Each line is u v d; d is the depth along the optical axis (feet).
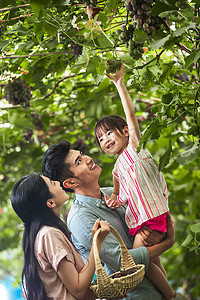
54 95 17.48
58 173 9.78
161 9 7.52
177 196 19.16
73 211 9.54
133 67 9.84
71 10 9.62
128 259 8.59
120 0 8.70
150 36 7.79
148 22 7.59
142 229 9.21
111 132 9.82
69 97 17.52
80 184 9.75
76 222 9.32
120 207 9.98
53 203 9.36
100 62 9.16
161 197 9.30
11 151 19.94
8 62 11.87
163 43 7.61
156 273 9.27
